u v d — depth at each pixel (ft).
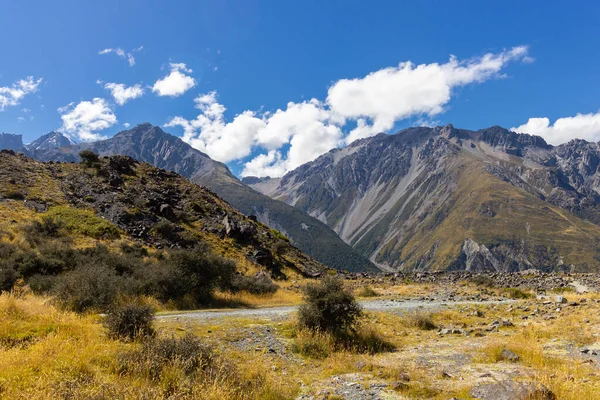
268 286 108.06
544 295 100.89
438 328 59.72
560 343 45.16
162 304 75.61
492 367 36.19
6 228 117.29
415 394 28.86
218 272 93.15
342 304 51.24
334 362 39.58
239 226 182.80
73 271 79.87
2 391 22.45
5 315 37.68
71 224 136.36
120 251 125.18
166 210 175.52
